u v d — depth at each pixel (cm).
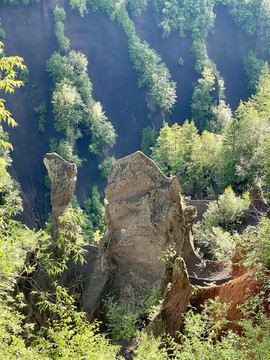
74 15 14938
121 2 15350
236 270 2295
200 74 15412
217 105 13162
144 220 3100
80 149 12556
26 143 12106
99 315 3181
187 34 16012
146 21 16150
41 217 10906
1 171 1362
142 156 3181
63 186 3559
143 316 2828
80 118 12088
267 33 16400
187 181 7419
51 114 12838
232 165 6600
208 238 4034
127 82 14712
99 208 11056
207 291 2125
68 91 12144
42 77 13462
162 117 13812
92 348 1434
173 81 15438
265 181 5538
